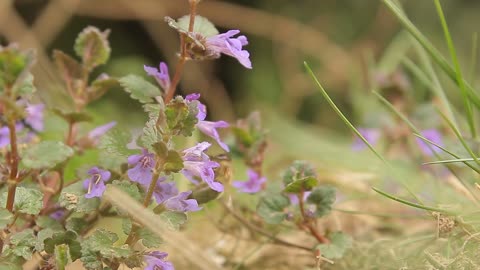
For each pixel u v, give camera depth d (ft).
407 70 3.78
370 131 2.41
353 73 3.92
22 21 4.19
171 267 1.60
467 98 1.96
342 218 2.17
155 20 4.53
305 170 1.80
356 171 2.37
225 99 4.51
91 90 1.87
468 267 1.74
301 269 1.97
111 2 4.41
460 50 4.31
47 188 1.79
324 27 4.64
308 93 4.47
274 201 1.82
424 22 4.49
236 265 1.98
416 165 2.25
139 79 1.77
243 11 4.55
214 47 1.67
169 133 1.57
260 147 1.99
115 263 1.61
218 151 2.38
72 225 1.71
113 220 2.16
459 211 1.78
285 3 4.71
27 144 1.82
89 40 1.85
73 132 1.92
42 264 1.64
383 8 4.56
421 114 2.37
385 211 2.20
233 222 2.06
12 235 1.63
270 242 1.91
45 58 4.11
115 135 1.68
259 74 4.58
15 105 1.51
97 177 1.65
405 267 1.79
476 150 1.90
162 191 1.64
